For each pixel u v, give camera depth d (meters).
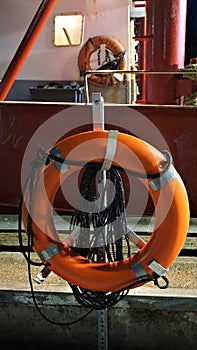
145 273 1.93
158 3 4.51
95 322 2.30
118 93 4.95
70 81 5.12
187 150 3.10
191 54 9.25
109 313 2.28
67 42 5.02
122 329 2.30
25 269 2.59
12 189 3.36
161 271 1.91
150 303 2.20
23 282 2.40
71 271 1.98
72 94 4.67
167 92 4.55
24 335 2.38
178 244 1.91
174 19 4.50
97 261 2.18
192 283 2.39
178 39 4.55
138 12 6.32
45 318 2.21
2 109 3.22
